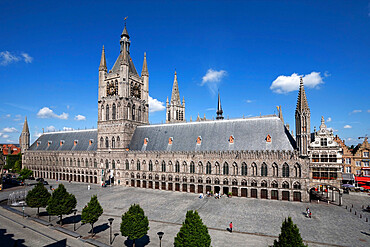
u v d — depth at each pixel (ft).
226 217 161.48
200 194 221.66
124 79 296.92
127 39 320.29
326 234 131.13
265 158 216.95
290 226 77.10
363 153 266.77
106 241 122.72
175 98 480.64
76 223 152.15
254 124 243.40
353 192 241.96
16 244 112.98
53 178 364.58
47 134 414.82
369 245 117.19
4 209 188.75
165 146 273.54
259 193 216.74
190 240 87.76
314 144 205.16
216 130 258.98
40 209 187.62
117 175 296.92
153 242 121.19
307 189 201.77
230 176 228.84
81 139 356.59
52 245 116.78
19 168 426.51
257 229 138.82
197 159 245.04
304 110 207.00
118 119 297.33
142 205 193.98
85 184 306.76
